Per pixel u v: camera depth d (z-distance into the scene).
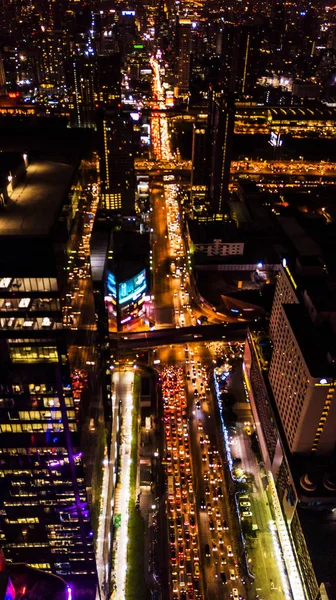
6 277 96.25
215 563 190.38
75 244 117.75
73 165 121.00
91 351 154.25
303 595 176.62
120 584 183.12
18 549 157.25
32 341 106.62
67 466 133.75
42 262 94.56
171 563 189.50
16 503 143.38
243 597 180.62
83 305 131.88
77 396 123.00
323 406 178.12
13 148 130.38
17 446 128.25
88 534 152.62
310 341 189.00
